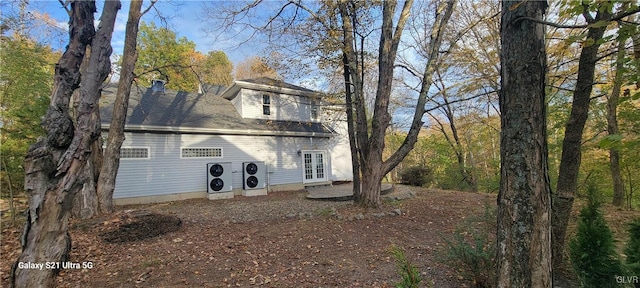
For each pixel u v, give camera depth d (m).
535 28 2.28
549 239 2.22
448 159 19.06
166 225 6.12
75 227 5.43
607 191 9.12
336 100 12.26
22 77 7.50
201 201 10.94
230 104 15.38
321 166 16.05
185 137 11.77
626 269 2.49
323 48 8.58
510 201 2.31
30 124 6.60
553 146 9.41
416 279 2.04
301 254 4.74
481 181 15.53
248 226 6.56
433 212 7.57
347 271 4.06
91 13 2.73
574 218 4.77
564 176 3.71
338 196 10.34
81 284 3.65
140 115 11.38
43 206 2.47
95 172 6.70
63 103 2.57
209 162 12.24
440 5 7.80
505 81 2.41
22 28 7.74
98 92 2.83
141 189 10.66
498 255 2.40
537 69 2.26
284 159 14.55
